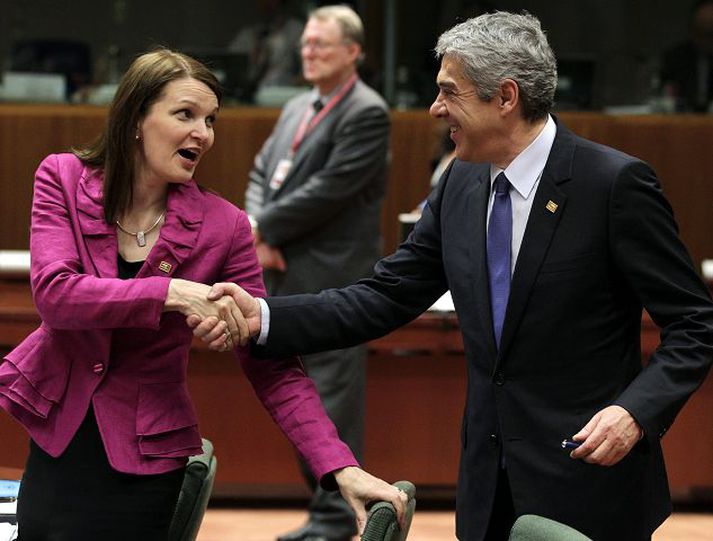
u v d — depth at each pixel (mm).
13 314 6848
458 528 3574
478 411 3498
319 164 6438
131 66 3137
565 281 3377
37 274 3061
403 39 10195
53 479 3031
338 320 3545
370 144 6383
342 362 6340
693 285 3348
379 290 3676
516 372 3430
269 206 6348
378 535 2809
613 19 10281
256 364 3402
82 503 3008
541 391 3410
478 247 3494
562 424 3381
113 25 10086
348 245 6410
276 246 6367
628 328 3451
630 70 10195
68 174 3174
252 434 7125
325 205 6316
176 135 3088
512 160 3441
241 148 9680
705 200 9945
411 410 7207
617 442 3180
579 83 9961
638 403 3213
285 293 6402
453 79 3375
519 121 3404
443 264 3684
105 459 3016
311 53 6449
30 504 3051
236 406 7117
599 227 3365
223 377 7105
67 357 3055
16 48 9977
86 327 3002
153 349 3068
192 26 10086
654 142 9891
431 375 7203
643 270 3322
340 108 6434
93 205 3123
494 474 3459
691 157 9906
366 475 3176
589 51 10305
